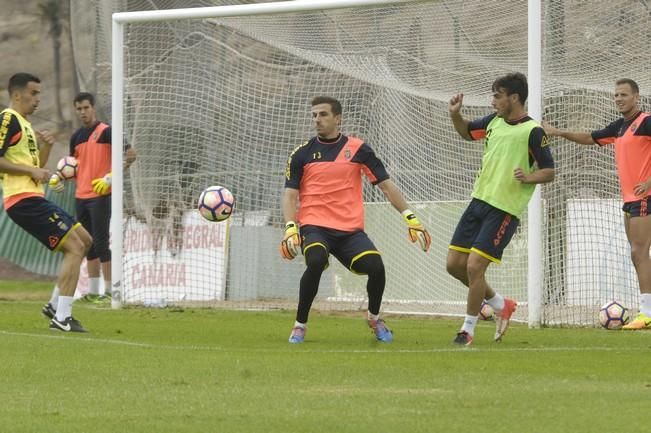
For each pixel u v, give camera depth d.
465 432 18.80
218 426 19.38
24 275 78.12
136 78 57.28
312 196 36.09
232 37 57.56
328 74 56.25
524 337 38.31
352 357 30.31
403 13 50.97
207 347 33.38
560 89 47.16
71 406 21.52
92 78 74.12
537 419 20.00
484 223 34.38
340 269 56.84
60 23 88.94
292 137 57.09
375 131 55.47
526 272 49.53
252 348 33.31
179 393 23.14
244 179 58.03
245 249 58.53
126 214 57.75
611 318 42.06
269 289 58.62
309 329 41.41
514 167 34.19
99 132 57.75
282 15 52.62
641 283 42.22
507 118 34.72
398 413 20.66
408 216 35.72
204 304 56.69
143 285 57.44
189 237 58.31
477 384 24.55
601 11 46.16
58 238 38.28
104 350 31.84
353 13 52.06
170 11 53.03
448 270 35.78
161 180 57.97
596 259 48.16
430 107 53.75
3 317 44.22
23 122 38.16
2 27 89.50
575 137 42.06
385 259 55.38
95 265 58.16
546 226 47.62
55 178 53.31
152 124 57.59
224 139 57.84
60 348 32.28
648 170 41.44
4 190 38.03
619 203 49.03
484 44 49.03
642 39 45.91
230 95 57.66
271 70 57.22
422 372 26.70
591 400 22.11
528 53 43.97
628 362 29.31
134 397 22.62
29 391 23.47
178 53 57.62
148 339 36.03
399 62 51.56
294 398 22.45
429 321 47.03
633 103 41.41
